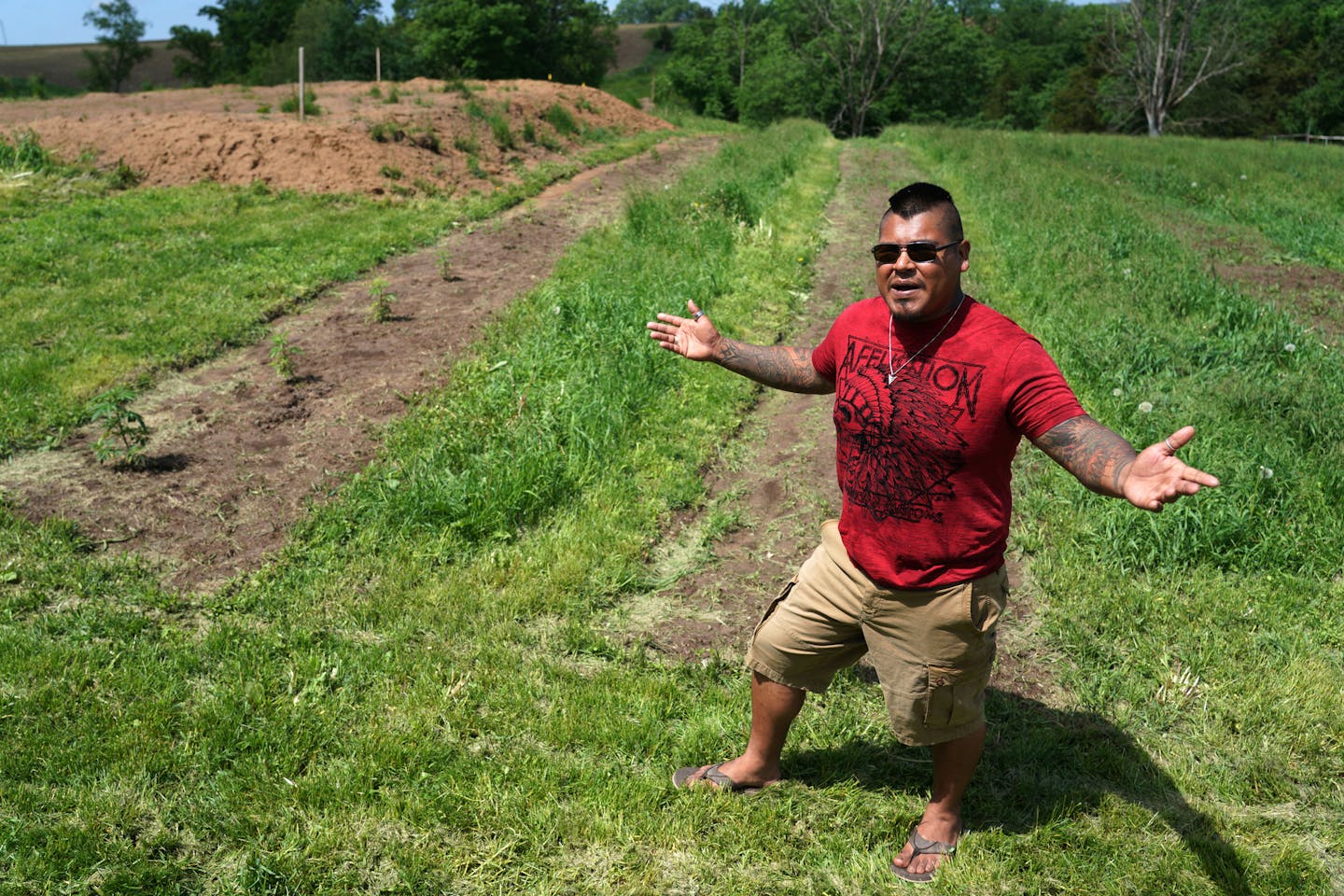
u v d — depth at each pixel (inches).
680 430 225.3
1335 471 192.5
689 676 145.7
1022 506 193.6
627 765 126.9
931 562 97.6
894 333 97.3
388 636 152.2
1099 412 227.0
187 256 368.8
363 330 298.4
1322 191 614.5
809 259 389.4
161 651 147.2
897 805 122.0
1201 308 319.3
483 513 182.1
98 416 202.7
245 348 283.9
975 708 104.9
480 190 535.5
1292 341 282.5
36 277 335.9
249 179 491.8
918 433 93.6
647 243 398.0
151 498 194.2
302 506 192.1
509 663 145.8
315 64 1610.5
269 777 121.8
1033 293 333.1
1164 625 156.0
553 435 212.2
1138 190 617.0
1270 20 2429.9
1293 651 149.3
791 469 212.5
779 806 119.8
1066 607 161.2
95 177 480.4
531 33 2122.3
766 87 2053.4
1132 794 124.6
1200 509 179.9
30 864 107.5
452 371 256.8
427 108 667.4
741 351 114.7
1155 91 1974.7
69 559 171.5
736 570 175.9
